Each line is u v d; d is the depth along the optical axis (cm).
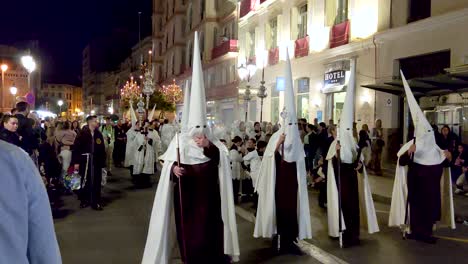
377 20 1848
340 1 2144
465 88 1310
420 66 1658
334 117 2138
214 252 612
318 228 918
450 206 901
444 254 745
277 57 2725
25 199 182
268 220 743
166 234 602
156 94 3769
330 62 2133
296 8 2555
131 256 707
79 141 1073
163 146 1873
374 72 1852
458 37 1467
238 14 3488
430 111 1483
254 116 3119
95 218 984
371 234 880
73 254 713
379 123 1648
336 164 812
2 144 185
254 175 1102
